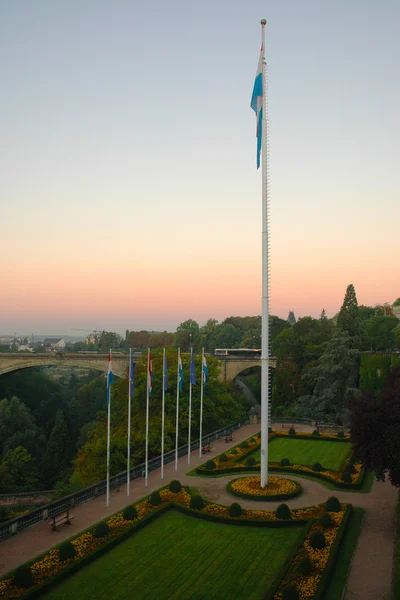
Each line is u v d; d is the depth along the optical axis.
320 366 95.81
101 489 48.06
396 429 36.91
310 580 29.16
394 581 28.83
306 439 75.12
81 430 123.31
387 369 95.75
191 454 65.50
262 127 50.19
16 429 115.69
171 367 75.94
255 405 128.75
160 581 30.41
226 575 31.09
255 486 48.56
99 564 32.69
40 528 38.78
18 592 28.52
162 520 40.50
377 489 49.19
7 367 130.62
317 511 40.81
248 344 179.62
